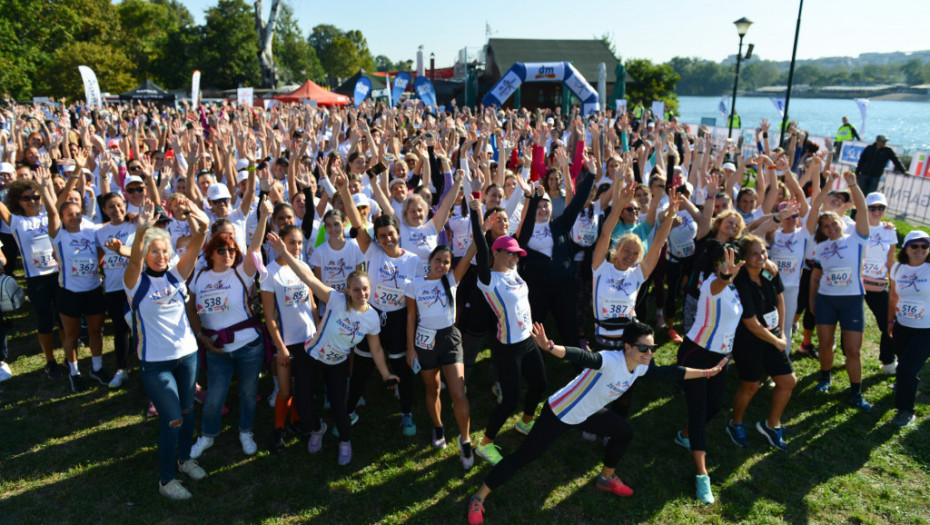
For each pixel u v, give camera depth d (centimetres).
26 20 4566
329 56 10400
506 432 506
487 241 483
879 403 543
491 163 795
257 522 393
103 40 6012
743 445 482
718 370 409
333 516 400
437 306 439
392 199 649
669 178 665
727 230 532
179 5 9425
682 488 430
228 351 437
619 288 464
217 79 5906
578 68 3591
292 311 449
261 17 3884
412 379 491
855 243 528
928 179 1208
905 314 501
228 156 755
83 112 1617
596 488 431
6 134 1007
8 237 756
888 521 398
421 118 1603
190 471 433
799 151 1232
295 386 446
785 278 581
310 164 798
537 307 546
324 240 538
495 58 3644
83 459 454
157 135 1177
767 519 400
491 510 408
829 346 556
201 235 399
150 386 391
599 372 379
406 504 413
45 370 597
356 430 505
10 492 416
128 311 517
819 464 459
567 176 668
